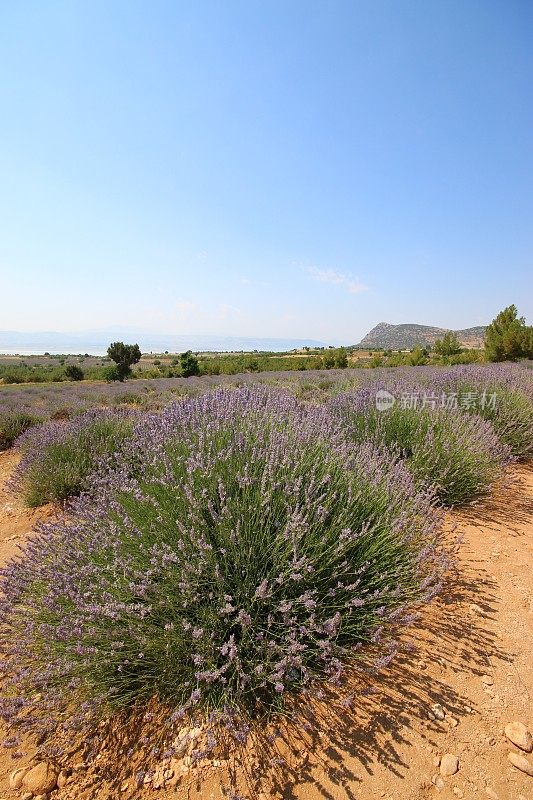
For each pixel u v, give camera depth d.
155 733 1.81
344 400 5.84
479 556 3.16
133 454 3.62
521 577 2.88
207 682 1.83
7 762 1.75
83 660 1.88
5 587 2.26
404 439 4.71
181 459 2.82
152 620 2.04
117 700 1.85
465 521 3.79
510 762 1.65
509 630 2.37
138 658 1.92
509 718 1.84
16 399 14.54
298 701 1.91
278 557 2.17
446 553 2.72
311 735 1.77
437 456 4.07
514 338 24.86
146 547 2.33
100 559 2.35
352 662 2.09
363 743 1.73
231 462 2.69
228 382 18.05
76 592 2.10
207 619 2.01
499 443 4.86
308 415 4.04
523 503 4.20
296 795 1.54
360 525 2.58
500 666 2.12
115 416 6.02
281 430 3.36
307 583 2.16
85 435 5.32
